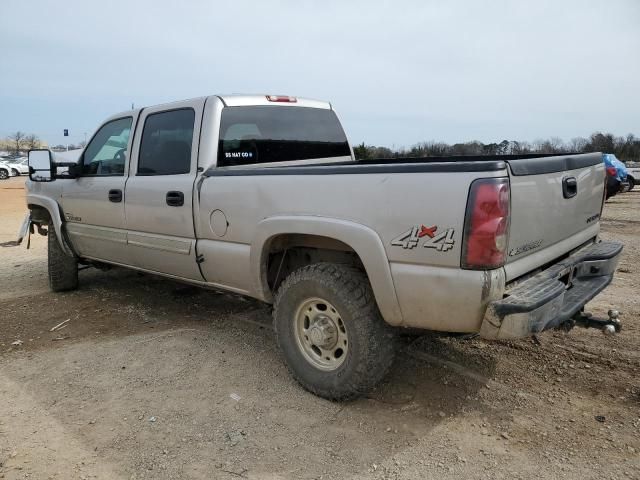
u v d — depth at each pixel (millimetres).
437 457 2732
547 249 3105
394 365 3762
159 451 2836
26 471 2684
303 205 3252
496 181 2549
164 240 4293
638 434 2871
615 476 2545
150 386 3570
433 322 2830
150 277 6590
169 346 4242
